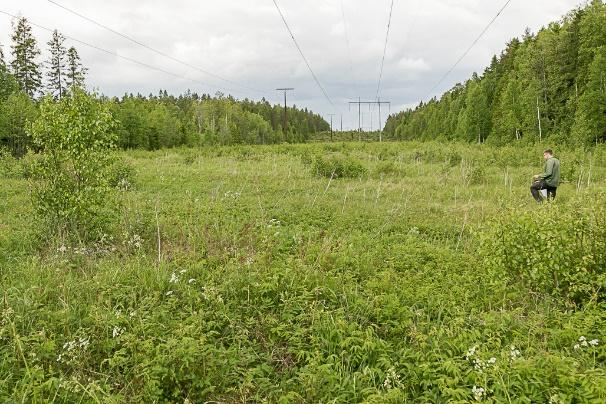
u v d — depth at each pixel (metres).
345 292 6.43
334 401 4.08
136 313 5.56
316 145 46.53
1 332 4.95
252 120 110.25
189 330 5.08
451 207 13.81
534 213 6.42
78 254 8.19
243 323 5.70
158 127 65.44
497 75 73.25
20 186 16.56
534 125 45.38
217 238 9.27
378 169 23.55
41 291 6.39
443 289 6.73
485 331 5.04
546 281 6.02
